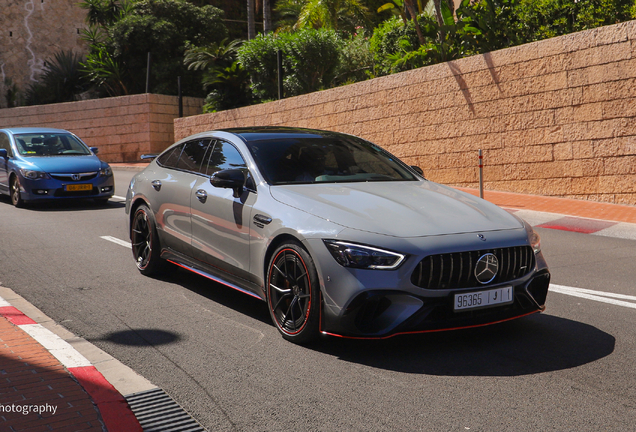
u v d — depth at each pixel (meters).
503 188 13.99
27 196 11.56
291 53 22.77
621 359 3.88
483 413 3.11
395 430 2.94
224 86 27.50
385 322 3.77
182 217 5.60
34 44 36.44
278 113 21.19
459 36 16.48
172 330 4.54
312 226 4.06
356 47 22.98
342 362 3.86
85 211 11.44
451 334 4.39
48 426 2.87
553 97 12.67
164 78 30.55
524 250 4.08
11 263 6.92
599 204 11.67
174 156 6.21
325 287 3.91
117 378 3.58
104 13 33.84
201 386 3.49
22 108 31.28
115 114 28.92
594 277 6.26
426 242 3.81
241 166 5.04
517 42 14.78
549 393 3.36
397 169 5.39
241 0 41.34
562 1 13.85
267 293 4.45
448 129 15.12
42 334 4.27
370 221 3.96
